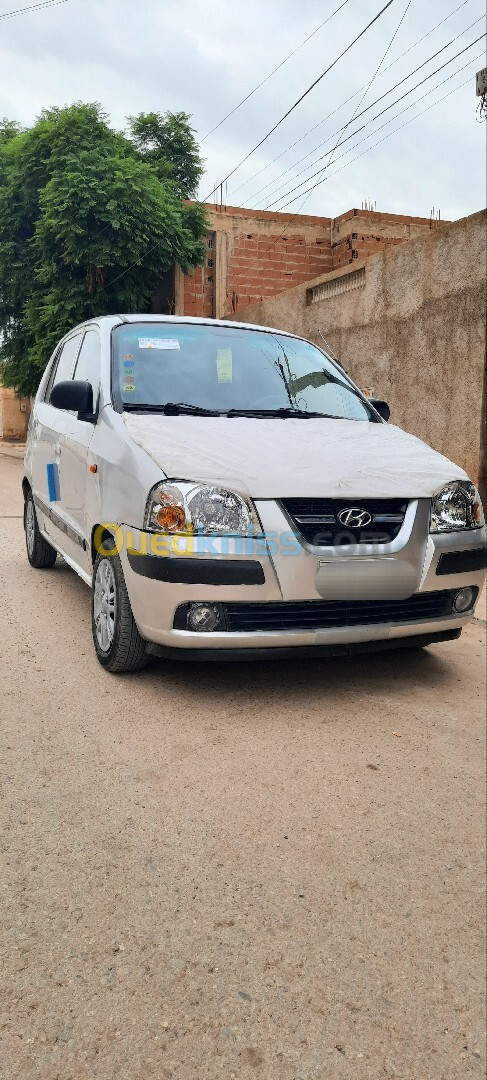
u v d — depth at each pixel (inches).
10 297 660.7
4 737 119.1
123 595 138.8
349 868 93.0
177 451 134.6
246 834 97.7
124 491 136.1
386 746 125.7
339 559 129.0
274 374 174.6
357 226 751.1
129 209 589.3
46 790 104.4
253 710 136.0
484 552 146.9
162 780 109.3
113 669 145.6
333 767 117.3
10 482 545.6
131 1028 67.7
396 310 380.2
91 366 177.5
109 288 623.5
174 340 173.8
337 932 82.0
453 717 138.9
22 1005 69.1
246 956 77.2
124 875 87.6
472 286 325.1
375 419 178.5
